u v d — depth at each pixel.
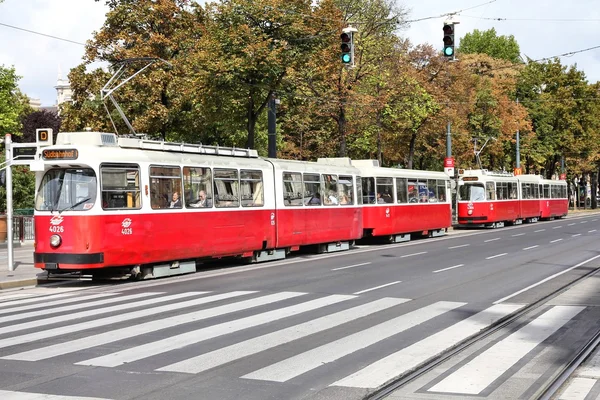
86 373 7.62
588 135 67.50
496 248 26.45
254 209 21.70
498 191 45.69
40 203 16.89
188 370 7.73
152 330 10.12
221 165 20.41
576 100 66.50
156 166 18.02
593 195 87.88
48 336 9.86
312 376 7.48
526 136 60.75
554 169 72.94
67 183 16.75
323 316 11.26
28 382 7.27
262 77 26.81
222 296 13.80
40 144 19.38
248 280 16.83
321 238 25.30
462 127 47.91
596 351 8.77
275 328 10.22
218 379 7.36
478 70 62.59
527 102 64.31
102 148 16.94
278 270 19.28
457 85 42.72
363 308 12.09
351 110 36.53
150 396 6.71
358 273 17.94
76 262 16.38
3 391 6.92
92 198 16.55
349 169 27.69
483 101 51.38
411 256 23.25
